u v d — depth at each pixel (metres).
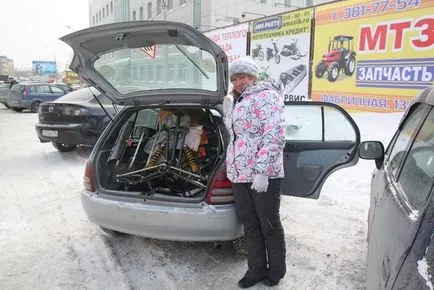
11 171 6.24
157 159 3.63
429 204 1.35
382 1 7.91
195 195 3.19
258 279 2.82
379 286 1.58
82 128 6.79
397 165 2.31
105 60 3.45
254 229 2.76
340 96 9.17
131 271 3.09
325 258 3.24
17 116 15.57
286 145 3.27
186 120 3.74
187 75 3.35
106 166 3.50
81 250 3.44
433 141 1.75
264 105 2.50
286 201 4.59
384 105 8.09
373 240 2.13
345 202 4.53
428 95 2.04
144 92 3.57
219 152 3.44
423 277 1.15
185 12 27.00
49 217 4.20
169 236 2.92
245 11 25.23
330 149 3.31
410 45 7.45
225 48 13.73
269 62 11.53
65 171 6.23
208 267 3.13
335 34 9.16
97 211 3.13
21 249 3.46
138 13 35.44
